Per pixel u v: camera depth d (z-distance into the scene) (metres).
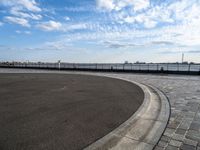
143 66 29.59
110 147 3.77
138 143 3.94
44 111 6.40
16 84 13.80
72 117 5.73
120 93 9.99
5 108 6.78
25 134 4.41
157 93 9.94
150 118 5.64
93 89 11.39
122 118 5.64
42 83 14.47
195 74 21.86
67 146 3.80
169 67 25.64
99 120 5.45
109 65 34.16
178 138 4.14
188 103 7.49
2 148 3.71
